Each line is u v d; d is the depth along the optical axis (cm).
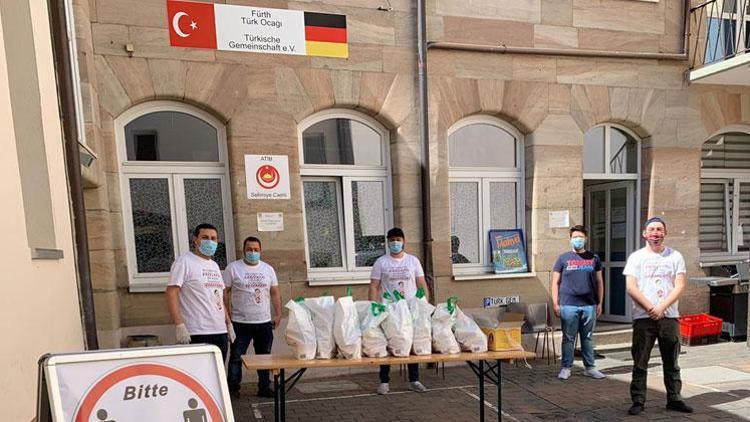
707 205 754
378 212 606
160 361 196
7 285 225
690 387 497
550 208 643
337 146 591
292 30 549
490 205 652
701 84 698
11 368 221
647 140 688
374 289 498
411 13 591
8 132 245
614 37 663
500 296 627
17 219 247
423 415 440
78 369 183
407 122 594
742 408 440
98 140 474
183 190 538
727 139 760
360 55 575
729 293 691
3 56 250
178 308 395
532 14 630
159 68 506
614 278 748
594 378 543
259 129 541
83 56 442
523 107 633
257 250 482
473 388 516
